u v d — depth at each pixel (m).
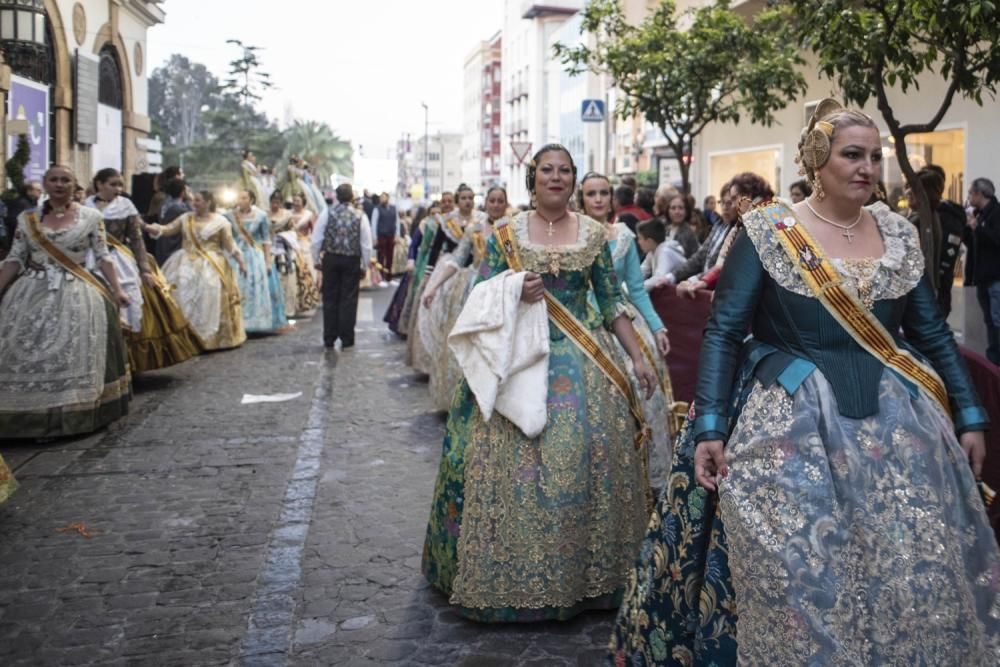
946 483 2.39
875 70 5.55
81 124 18.48
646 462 3.86
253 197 16.98
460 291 7.32
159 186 12.77
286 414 7.35
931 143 12.79
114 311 6.89
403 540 4.50
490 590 3.54
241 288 12.07
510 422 3.61
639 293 4.93
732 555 2.40
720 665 2.50
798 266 2.49
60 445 6.34
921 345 2.62
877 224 2.62
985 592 2.37
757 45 11.05
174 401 7.86
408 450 6.23
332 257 10.99
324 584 3.97
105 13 20.19
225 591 3.90
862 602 2.27
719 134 19.20
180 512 4.92
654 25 11.73
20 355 6.43
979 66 5.36
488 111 96.62
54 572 4.11
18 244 6.57
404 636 3.50
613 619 3.64
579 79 46.44
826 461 2.37
